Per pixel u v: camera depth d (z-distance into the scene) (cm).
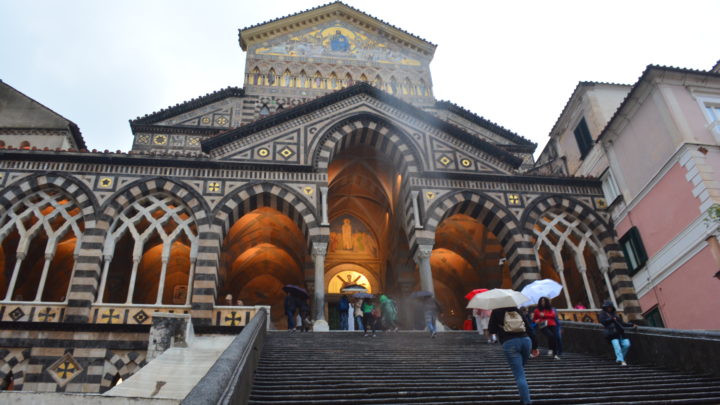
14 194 2148
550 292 1509
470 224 3069
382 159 2953
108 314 1969
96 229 2119
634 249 2397
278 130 2556
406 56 3775
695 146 2128
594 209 2577
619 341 1356
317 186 2434
